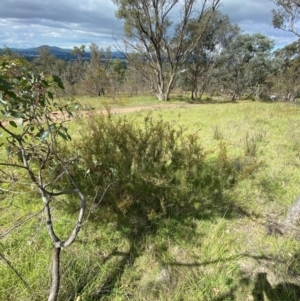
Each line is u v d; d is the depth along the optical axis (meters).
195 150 3.00
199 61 20.94
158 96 20.11
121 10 15.84
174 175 2.85
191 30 17.31
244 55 23.34
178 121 7.80
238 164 3.60
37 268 1.89
